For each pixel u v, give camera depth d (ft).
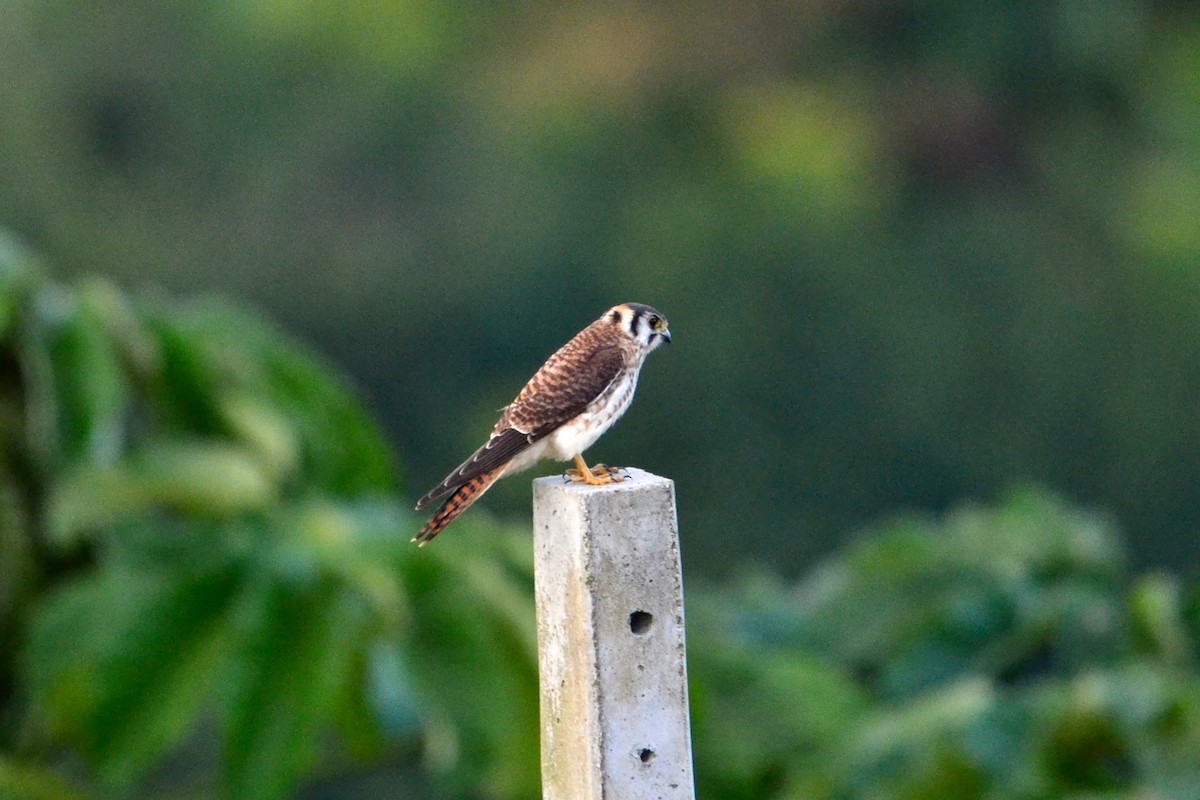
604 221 98.84
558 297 94.38
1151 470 91.91
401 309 92.99
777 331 93.20
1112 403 92.84
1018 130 107.45
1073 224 103.86
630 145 103.04
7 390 25.76
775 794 26.94
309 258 94.22
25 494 25.61
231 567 22.58
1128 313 97.25
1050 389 92.63
